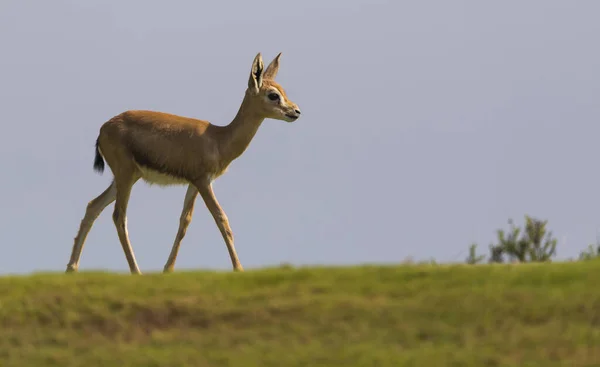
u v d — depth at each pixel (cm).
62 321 4450
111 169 6028
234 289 4716
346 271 4903
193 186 6150
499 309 4353
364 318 4350
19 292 4722
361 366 3975
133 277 4953
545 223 6544
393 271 4856
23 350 4238
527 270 4784
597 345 4081
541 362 3966
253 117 6162
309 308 4434
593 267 4762
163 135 5984
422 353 4059
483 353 4034
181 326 4381
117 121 6028
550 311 4328
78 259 5978
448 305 4400
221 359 4075
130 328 4388
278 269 5016
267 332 4291
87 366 4088
